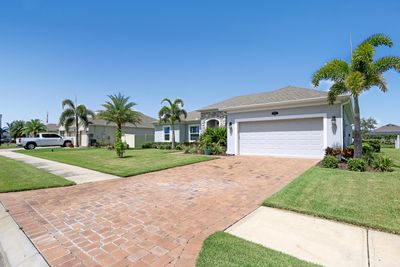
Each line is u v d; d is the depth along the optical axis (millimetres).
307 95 13555
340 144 11797
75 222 4020
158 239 3320
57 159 14125
